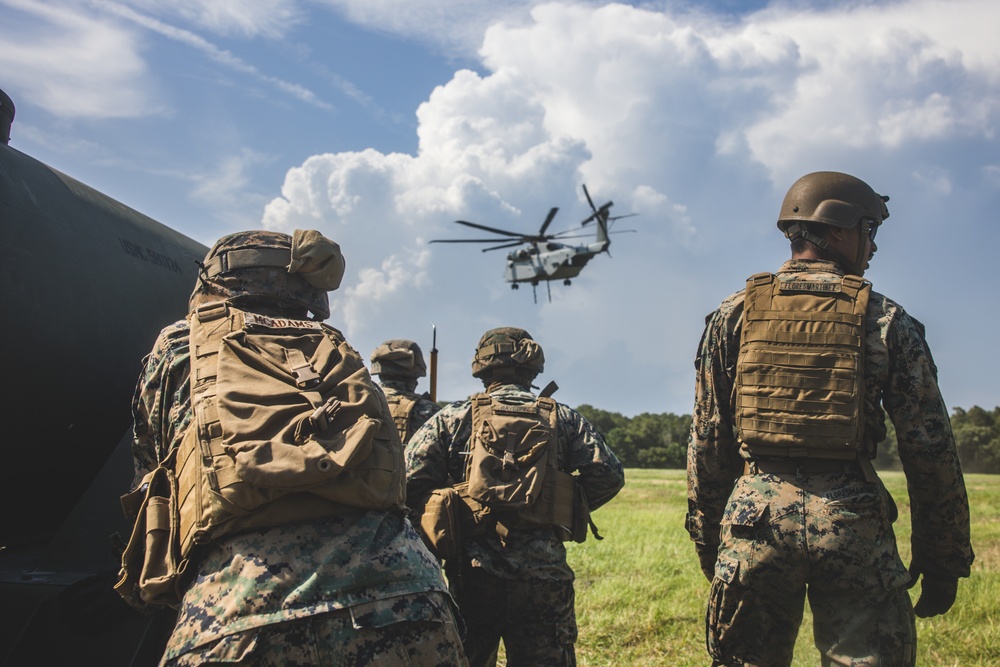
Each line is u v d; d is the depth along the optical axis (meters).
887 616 2.72
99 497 2.82
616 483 3.81
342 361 2.23
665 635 4.86
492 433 3.56
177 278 3.54
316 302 2.53
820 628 2.79
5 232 2.66
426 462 3.74
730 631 2.91
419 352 5.45
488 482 3.47
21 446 2.82
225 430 1.99
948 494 2.79
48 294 2.75
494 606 3.49
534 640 3.47
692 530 3.27
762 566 2.82
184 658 1.86
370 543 2.01
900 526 8.54
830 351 2.81
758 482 2.89
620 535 8.41
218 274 2.44
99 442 3.18
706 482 3.16
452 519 3.46
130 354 3.16
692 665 4.38
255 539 1.96
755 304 2.97
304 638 1.86
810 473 2.84
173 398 2.24
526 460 3.52
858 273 3.12
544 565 3.50
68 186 3.13
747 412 2.88
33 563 2.92
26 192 2.83
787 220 3.12
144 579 2.06
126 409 3.22
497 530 3.48
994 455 42.41
